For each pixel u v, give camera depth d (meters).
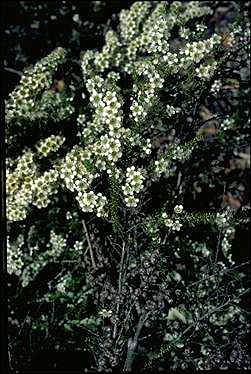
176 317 0.39
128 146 0.31
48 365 0.38
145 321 0.36
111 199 0.32
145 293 0.36
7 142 0.40
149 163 0.36
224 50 0.36
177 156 0.33
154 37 0.34
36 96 0.39
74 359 0.38
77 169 0.32
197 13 0.41
